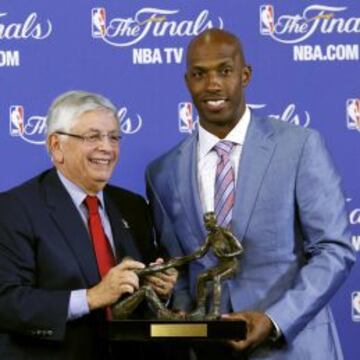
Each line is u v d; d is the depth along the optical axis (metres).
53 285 5.39
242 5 7.23
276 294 5.65
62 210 5.50
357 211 7.20
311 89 7.22
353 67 7.21
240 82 5.72
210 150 5.84
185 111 7.26
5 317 5.34
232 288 5.69
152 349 5.71
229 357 5.68
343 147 7.21
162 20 7.25
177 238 5.88
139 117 7.27
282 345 5.62
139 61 7.25
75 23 7.25
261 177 5.73
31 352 5.39
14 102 7.25
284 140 5.77
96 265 5.48
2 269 5.39
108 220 5.71
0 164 7.25
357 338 7.18
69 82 7.25
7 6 7.25
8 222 5.43
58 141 5.51
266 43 7.23
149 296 5.38
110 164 5.52
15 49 7.25
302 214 5.71
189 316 5.35
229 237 5.44
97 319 5.48
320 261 5.61
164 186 5.93
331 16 7.22
